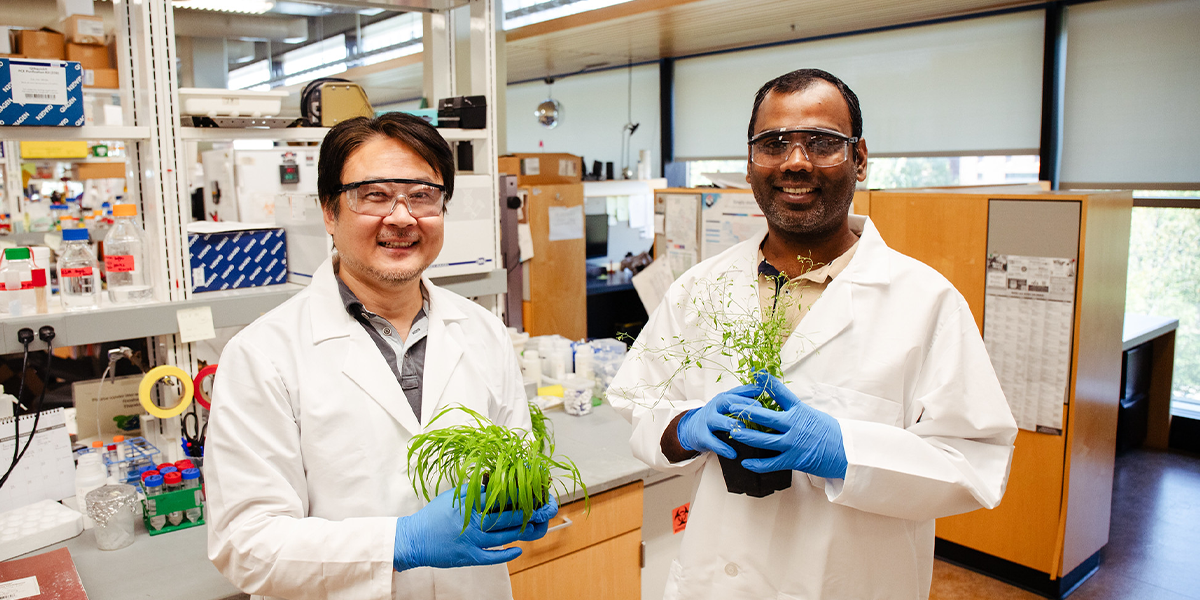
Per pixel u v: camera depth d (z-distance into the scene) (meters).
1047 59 4.49
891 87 5.35
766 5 4.38
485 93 2.45
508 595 1.40
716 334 1.39
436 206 1.27
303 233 2.07
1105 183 4.41
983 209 2.86
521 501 1.14
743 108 6.26
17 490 1.74
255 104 2.01
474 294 2.41
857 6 4.52
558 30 5.09
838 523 1.25
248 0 4.66
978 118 4.91
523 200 4.82
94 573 1.51
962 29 4.90
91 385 2.08
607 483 1.91
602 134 7.66
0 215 4.00
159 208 1.90
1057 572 2.86
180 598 1.42
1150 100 4.18
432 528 1.13
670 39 5.59
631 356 1.56
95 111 3.31
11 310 1.69
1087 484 2.91
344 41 6.26
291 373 1.23
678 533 2.28
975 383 1.25
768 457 1.21
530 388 2.50
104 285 2.42
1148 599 2.88
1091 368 2.82
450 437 1.17
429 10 2.60
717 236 3.44
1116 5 4.23
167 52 1.86
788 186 1.26
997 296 2.87
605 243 5.86
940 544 3.23
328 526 1.14
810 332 1.32
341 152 1.23
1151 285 4.47
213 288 2.03
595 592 1.98
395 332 1.34
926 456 1.17
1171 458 4.32
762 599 1.31
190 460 1.79
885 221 3.14
